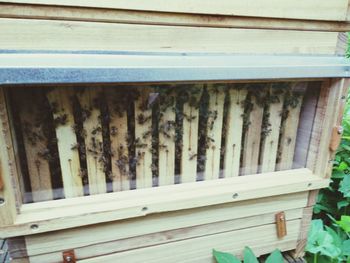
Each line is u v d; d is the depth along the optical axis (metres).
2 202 0.70
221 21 0.72
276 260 0.97
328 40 0.85
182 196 0.87
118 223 0.85
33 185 0.78
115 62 0.65
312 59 0.83
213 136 0.91
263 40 0.79
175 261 0.97
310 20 0.79
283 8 0.75
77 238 0.82
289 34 0.80
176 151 0.90
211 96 0.85
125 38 0.68
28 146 0.75
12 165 0.70
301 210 1.07
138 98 0.78
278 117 0.96
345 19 0.82
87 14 0.63
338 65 0.84
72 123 0.76
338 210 1.35
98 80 0.64
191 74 0.71
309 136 0.99
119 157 0.84
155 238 0.91
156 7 0.66
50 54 0.62
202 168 0.94
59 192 0.82
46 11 0.60
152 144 0.86
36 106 0.72
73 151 0.78
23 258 0.80
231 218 0.98
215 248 1.00
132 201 0.83
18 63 0.59
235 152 0.95
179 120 0.85
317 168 0.99
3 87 0.64
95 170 0.83
